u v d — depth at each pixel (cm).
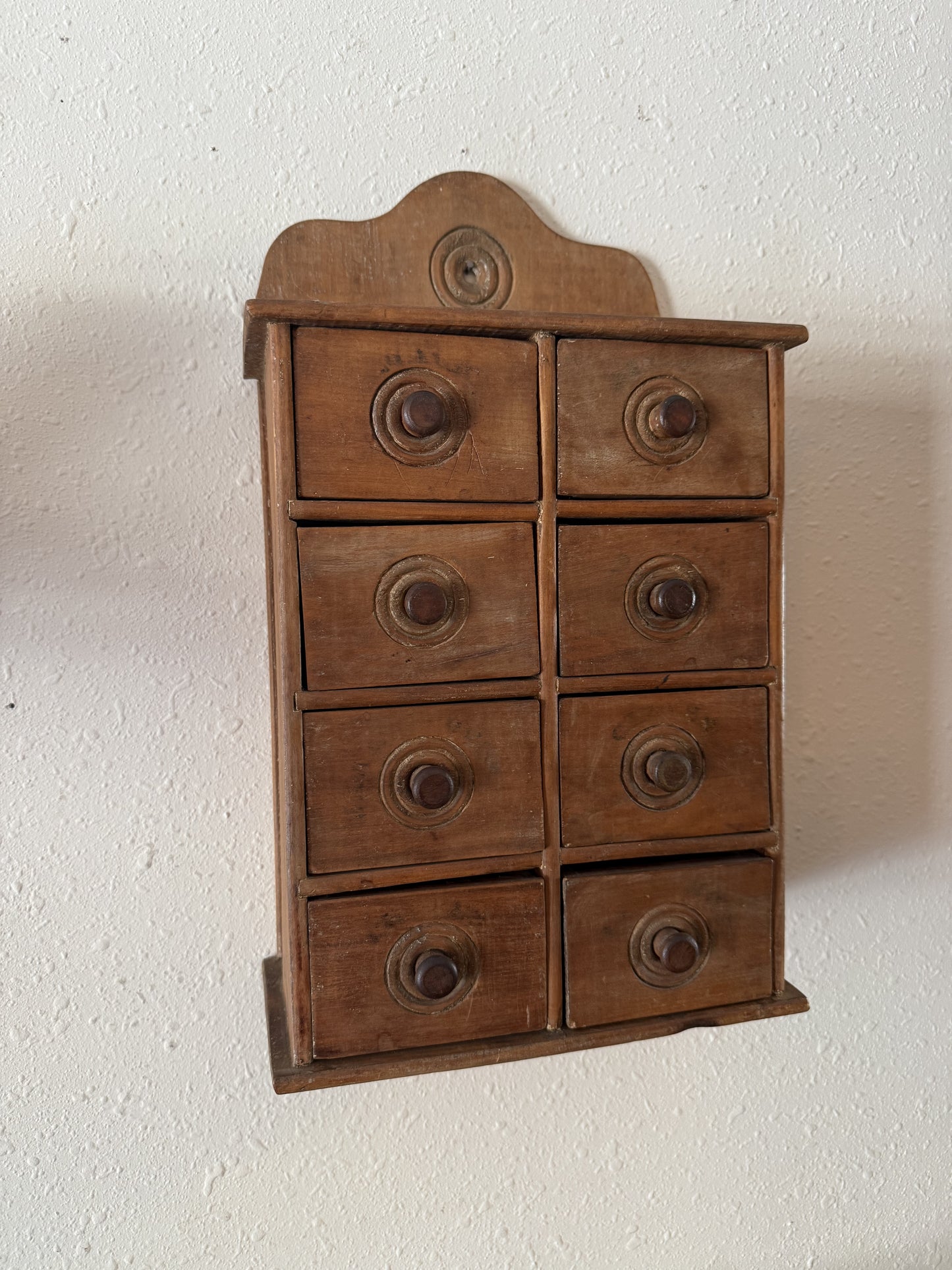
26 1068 66
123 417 65
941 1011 82
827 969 80
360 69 69
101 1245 67
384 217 67
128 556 66
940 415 80
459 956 56
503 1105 74
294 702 53
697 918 60
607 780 58
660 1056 77
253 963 69
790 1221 80
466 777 56
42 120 64
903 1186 82
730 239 75
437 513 55
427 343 55
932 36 79
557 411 57
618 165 73
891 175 78
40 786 65
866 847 80
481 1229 74
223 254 67
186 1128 69
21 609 64
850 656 79
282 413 53
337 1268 72
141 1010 67
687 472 59
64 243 64
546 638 57
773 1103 80
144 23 65
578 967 58
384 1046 55
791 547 77
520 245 69
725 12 75
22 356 64
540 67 72
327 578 54
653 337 57
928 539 80
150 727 67
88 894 66
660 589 57
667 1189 78
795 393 77
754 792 61
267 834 69
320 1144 71
